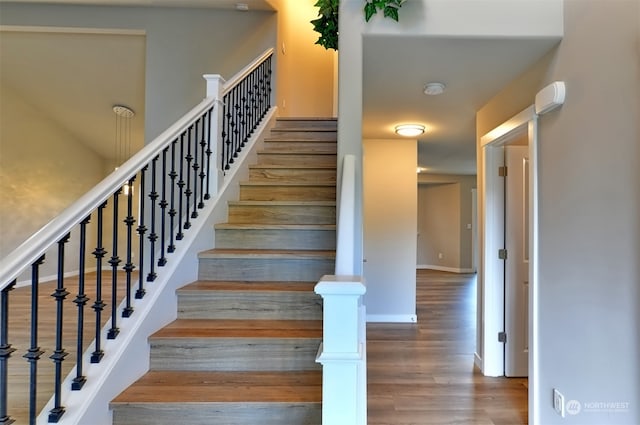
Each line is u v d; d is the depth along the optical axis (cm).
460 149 495
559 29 189
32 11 407
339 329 110
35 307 127
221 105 283
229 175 294
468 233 891
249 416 150
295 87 559
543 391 204
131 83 484
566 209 186
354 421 110
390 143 463
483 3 191
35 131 555
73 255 609
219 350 178
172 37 422
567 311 183
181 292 204
